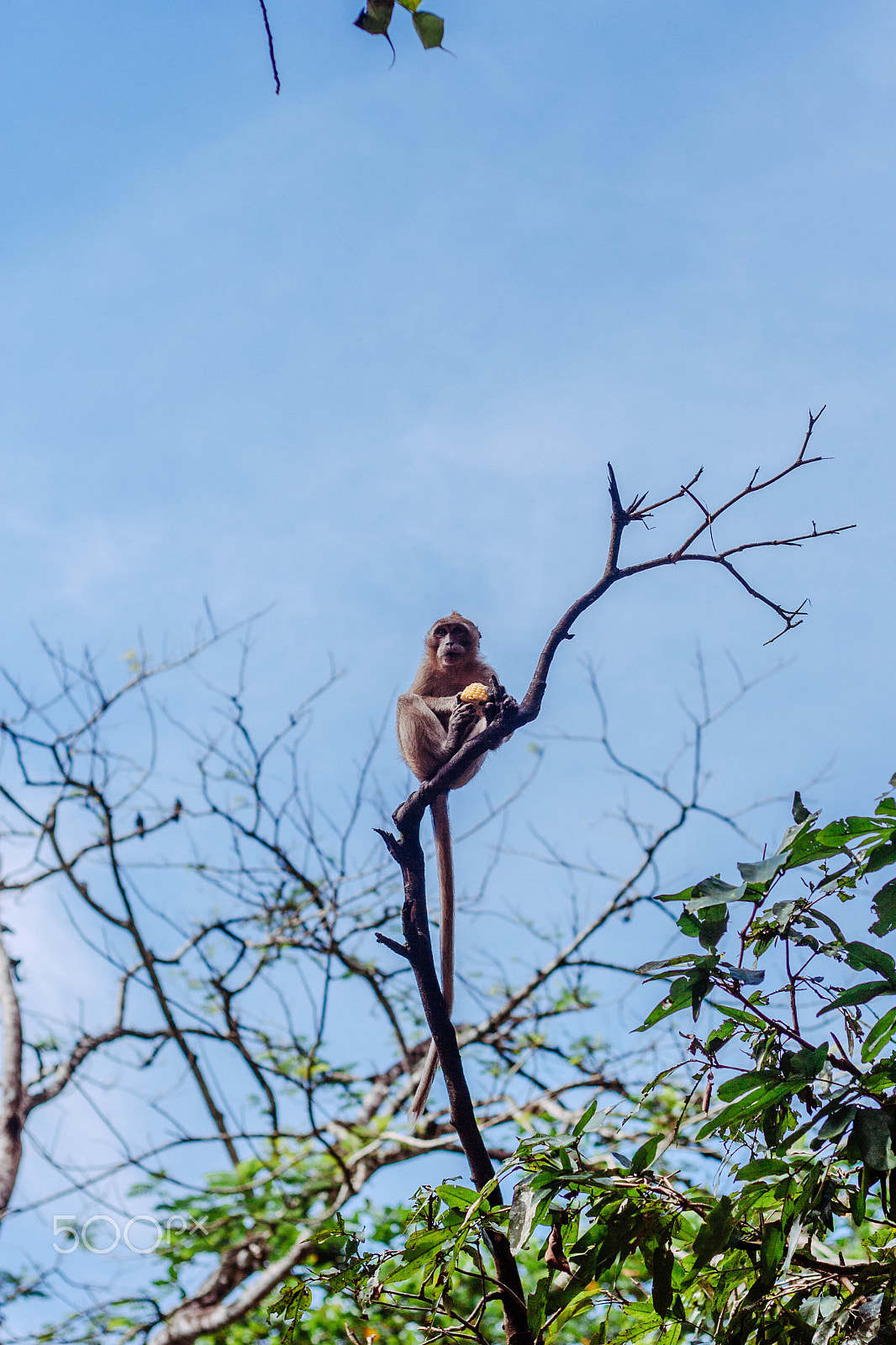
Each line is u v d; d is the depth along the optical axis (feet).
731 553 12.21
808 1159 9.93
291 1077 34.99
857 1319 9.69
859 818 10.16
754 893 10.43
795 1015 10.46
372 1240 30.76
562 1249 10.83
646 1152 10.47
